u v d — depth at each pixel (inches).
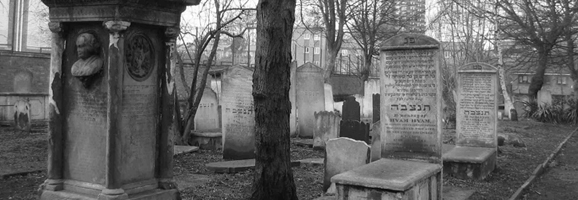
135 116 227.3
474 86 452.4
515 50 983.0
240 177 356.8
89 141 225.0
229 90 450.0
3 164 382.0
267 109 243.8
